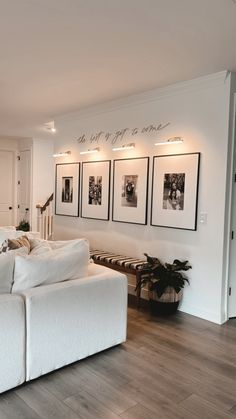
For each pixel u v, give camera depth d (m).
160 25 2.49
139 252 4.39
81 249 2.77
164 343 3.05
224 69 3.35
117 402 2.15
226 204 3.51
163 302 3.73
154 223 4.16
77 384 2.34
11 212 8.41
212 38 2.68
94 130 5.04
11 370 2.20
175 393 2.27
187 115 3.79
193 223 3.72
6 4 2.24
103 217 4.89
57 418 1.98
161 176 4.07
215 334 3.28
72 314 2.53
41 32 2.64
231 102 3.43
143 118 4.30
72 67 3.37
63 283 2.55
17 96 4.38
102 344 2.78
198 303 3.75
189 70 3.39
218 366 2.65
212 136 3.56
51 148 8.12
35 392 2.23
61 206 5.73
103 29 2.58
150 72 3.47
